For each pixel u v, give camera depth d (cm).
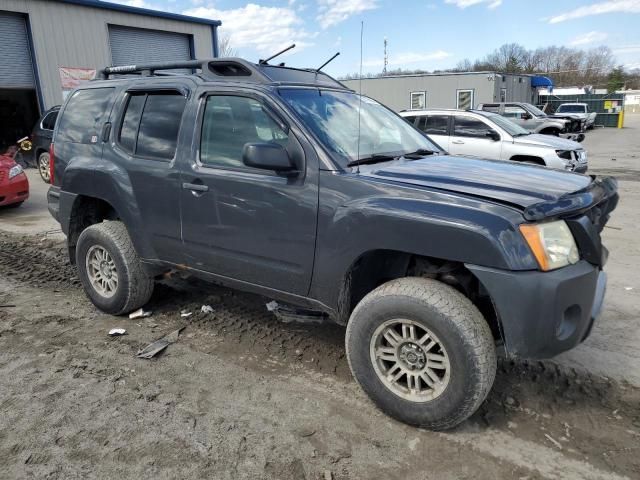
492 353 270
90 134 447
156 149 396
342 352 383
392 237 280
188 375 350
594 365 362
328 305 319
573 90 5028
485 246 255
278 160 303
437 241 267
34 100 1938
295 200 316
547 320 257
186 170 370
